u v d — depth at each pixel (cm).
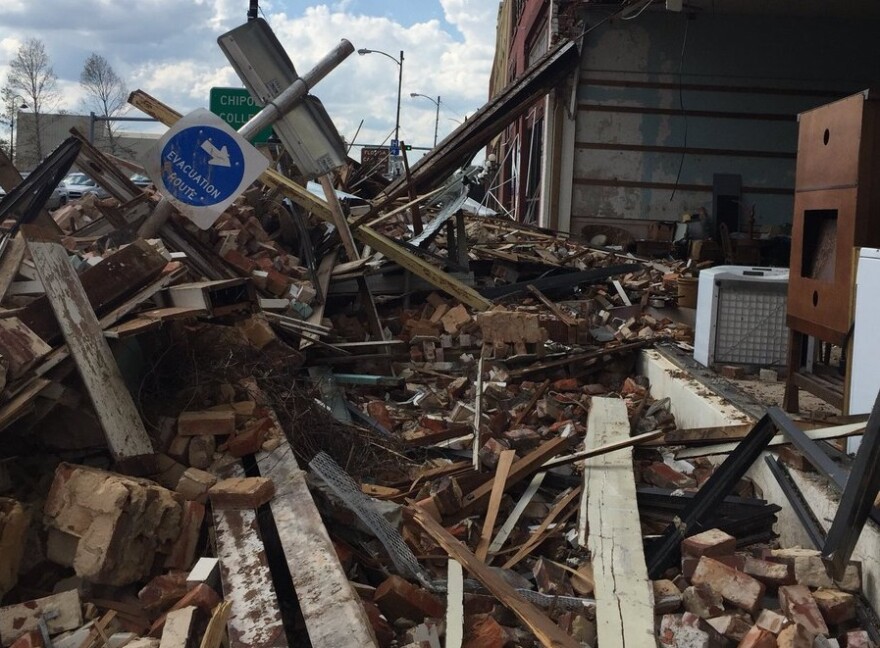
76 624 336
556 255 1330
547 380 842
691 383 710
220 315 610
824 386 557
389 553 397
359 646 299
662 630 361
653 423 710
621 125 1880
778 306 742
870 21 1847
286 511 400
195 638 316
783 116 1875
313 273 974
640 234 1902
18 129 4647
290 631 346
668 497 500
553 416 713
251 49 772
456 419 696
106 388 438
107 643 326
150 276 511
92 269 487
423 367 871
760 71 1864
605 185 1894
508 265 1239
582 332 925
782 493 479
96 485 363
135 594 363
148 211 831
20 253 550
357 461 547
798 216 584
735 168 1888
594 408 643
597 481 503
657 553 437
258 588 337
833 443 490
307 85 775
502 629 349
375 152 2377
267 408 524
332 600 326
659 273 1284
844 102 520
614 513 460
